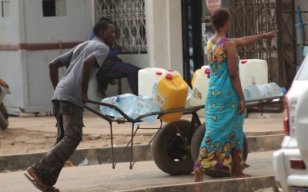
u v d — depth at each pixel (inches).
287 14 1390.3
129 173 947.3
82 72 771.4
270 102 869.8
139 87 880.3
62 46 1465.3
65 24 1470.2
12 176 962.7
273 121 1264.8
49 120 1384.1
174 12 1465.3
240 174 828.0
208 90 808.3
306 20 1390.3
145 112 819.4
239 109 805.2
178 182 855.1
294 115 593.0
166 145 887.7
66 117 776.3
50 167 769.6
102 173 958.4
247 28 1371.8
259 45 1363.2
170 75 836.6
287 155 596.4
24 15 1444.4
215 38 805.2
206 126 814.5
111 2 1510.8
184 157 899.4
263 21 1355.8
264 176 835.4
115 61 1429.6
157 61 1456.7
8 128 1248.8
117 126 1272.1
